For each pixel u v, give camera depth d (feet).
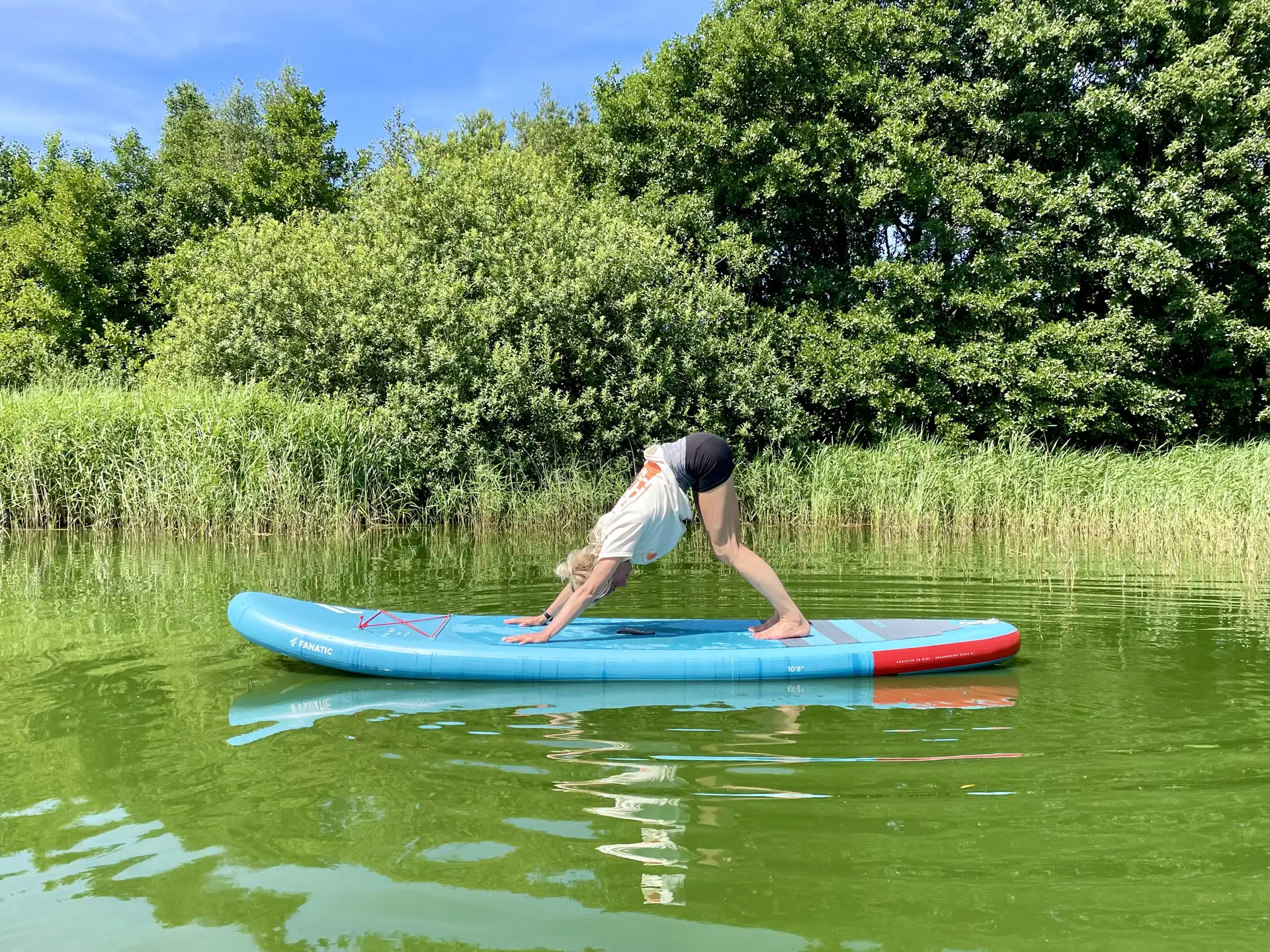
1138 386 49.52
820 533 37.27
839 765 9.82
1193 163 51.42
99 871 7.23
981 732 11.06
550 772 9.57
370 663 13.65
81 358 61.26
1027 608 19.21
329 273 44.75
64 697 12.46
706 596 20.40
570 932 6.27
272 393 41.09
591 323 44.11
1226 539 32.17
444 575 23.85
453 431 40.86
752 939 6.17
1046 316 51.85
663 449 15.10
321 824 8.15
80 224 62.03
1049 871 7.23
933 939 6.19
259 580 22.84
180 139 94.02
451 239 45.65
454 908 6.62
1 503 34.86
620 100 56.18
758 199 52.08
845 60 52.54
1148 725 11.27
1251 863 7.36
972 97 50.47
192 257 57.98
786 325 51.19
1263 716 11.61
